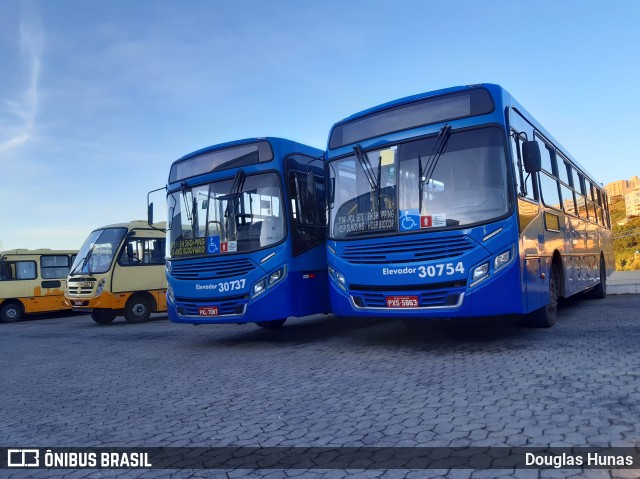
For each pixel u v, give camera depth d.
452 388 5.45
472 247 7.13
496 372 5.99
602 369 5.79
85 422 5.37
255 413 5.16
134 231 17.48
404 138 7.84
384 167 7.89
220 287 9.28
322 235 10.02
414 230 7.46
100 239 17.50
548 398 4.86
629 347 6.90
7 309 21.41
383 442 4.08
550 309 8.96
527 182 7.85
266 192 9.33
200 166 10.10
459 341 8.26
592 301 14.10
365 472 3.57
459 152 7.45
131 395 6.42
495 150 7.28
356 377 6.35
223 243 9.40
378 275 7.66
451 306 7.20
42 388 7.29
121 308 17.03
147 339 12.20
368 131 8.22
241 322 9.19
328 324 12.50
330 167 8.59
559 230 9.80
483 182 7.25
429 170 7.55
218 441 4.44
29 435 5.05
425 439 4.06
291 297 8.98
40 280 22.30
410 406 4.95
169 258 10.11
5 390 7.34
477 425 4.28
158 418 5.29
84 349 11.20
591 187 14.45
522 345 7.50
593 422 4.16
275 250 9.02
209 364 8.11
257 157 9.53
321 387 5.99
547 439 3.88
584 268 12.15
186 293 9.67
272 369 7.29
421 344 8.29
